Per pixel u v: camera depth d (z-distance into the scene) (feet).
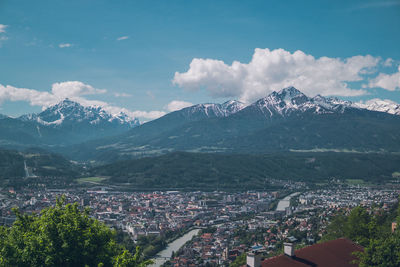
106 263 207.82
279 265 209.87
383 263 213.87
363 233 376.68
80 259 203.92
